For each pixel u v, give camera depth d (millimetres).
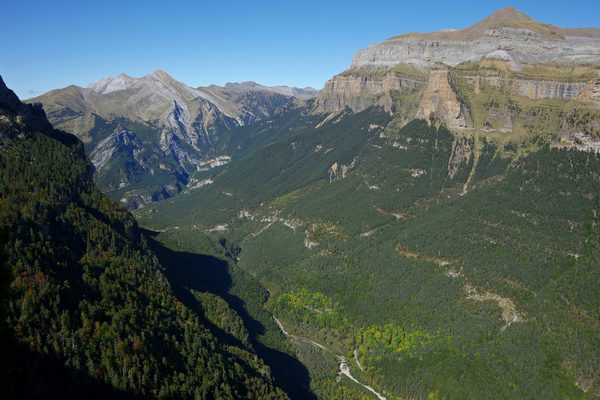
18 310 177500
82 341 183500
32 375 159500
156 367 193875
